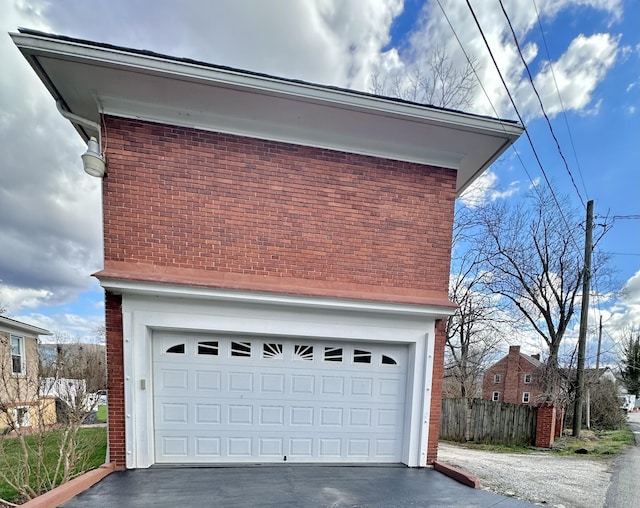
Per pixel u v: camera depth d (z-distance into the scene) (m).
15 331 14.07
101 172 4.57
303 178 5.22
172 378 4.86
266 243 5.07
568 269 13.88
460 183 7.06
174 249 4.79
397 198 5.54
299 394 5.19
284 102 4.73
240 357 5.05
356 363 5.38
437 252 5.64
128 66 4.15
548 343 14.34
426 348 5.41
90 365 6.55
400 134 5.33
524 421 10.36
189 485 4.08
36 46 3.88
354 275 5.33
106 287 4.40
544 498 4.92
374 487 4.30
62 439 5.91
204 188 4.90
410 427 5.32
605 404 16.55
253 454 5.02
